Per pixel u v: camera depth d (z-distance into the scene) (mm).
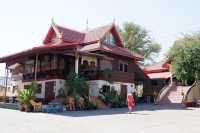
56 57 31562
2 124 14812
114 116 19625
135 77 43000
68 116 19391
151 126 14531
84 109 26500
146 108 29047
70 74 28734
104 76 32812
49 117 18531
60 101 26938
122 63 37312
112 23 38062
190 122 16531
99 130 12914
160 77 44312
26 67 37531
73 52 29359
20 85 38406
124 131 12711
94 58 32750
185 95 34750
